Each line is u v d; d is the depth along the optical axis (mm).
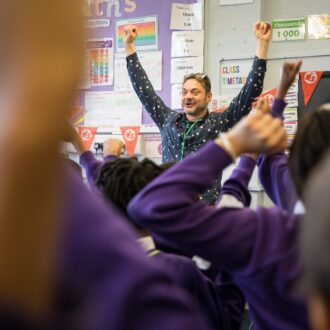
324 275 355
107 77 3564
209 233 690
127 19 3482
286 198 864
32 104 303
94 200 449
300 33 3129
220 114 2641
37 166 308
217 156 721
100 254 405
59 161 326
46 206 320
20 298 322
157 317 389
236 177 1024
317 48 3102
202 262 1093
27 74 301
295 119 3141
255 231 686
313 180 419
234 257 684
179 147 2656
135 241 436
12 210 304
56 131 312
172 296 406
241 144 716
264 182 993
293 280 625
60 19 306
